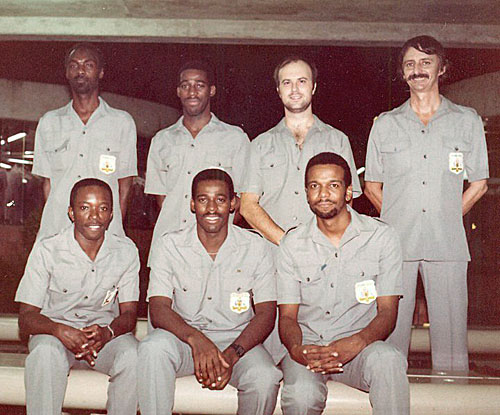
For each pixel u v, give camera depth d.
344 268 2.60
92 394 2.67
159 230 3.25
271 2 4.05
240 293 2.67
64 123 3.34
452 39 4.32
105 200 2.67
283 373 2.45
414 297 3.12
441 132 3.09
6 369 2.82
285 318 2.59
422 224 3.07
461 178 3.11
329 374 2.62
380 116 3.19
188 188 3.23
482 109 6.37
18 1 4.11
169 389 2.39
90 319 2.79
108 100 8.88
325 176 2.51
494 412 2.70
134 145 3.43
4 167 8.98
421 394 2.72
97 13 4.29
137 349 2.50
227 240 2.68
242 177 3.30
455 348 3.11
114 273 2.76
